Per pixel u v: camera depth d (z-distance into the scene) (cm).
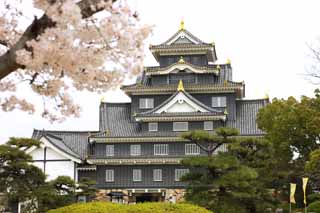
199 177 4225
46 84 1102
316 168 4825
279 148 5894
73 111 1181
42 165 6106
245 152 4506
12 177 4212
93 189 5072
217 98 6800
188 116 6412
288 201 5550
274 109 6144
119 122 6806
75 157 6162
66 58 938
